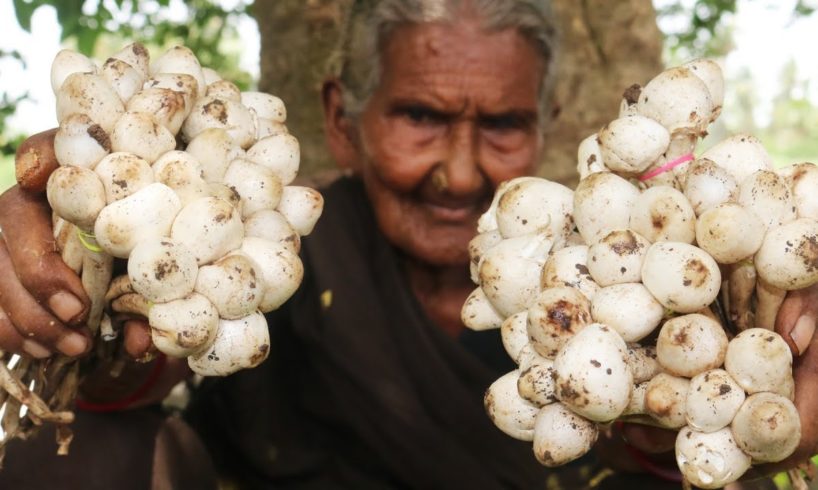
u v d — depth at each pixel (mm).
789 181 451
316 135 1031
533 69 735
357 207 813
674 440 536
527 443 766
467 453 765
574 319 414
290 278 444
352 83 780
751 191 427
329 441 786
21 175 458
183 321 410
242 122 486
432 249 759
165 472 655
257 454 771
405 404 769
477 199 746
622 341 409
